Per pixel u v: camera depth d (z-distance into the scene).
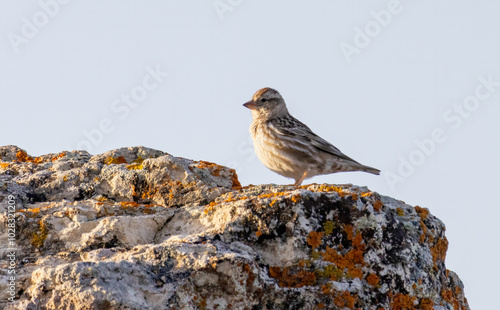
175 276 9.90
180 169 13.15
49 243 11.23
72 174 13.31
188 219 11.71
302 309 10.20
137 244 11.23
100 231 11.14
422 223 11.53
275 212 10.91
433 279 11.30
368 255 10.83
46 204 12.30
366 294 10.56
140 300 9.57
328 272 10.63
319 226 10.88
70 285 9.42
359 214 10.96
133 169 13.25
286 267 10.69
